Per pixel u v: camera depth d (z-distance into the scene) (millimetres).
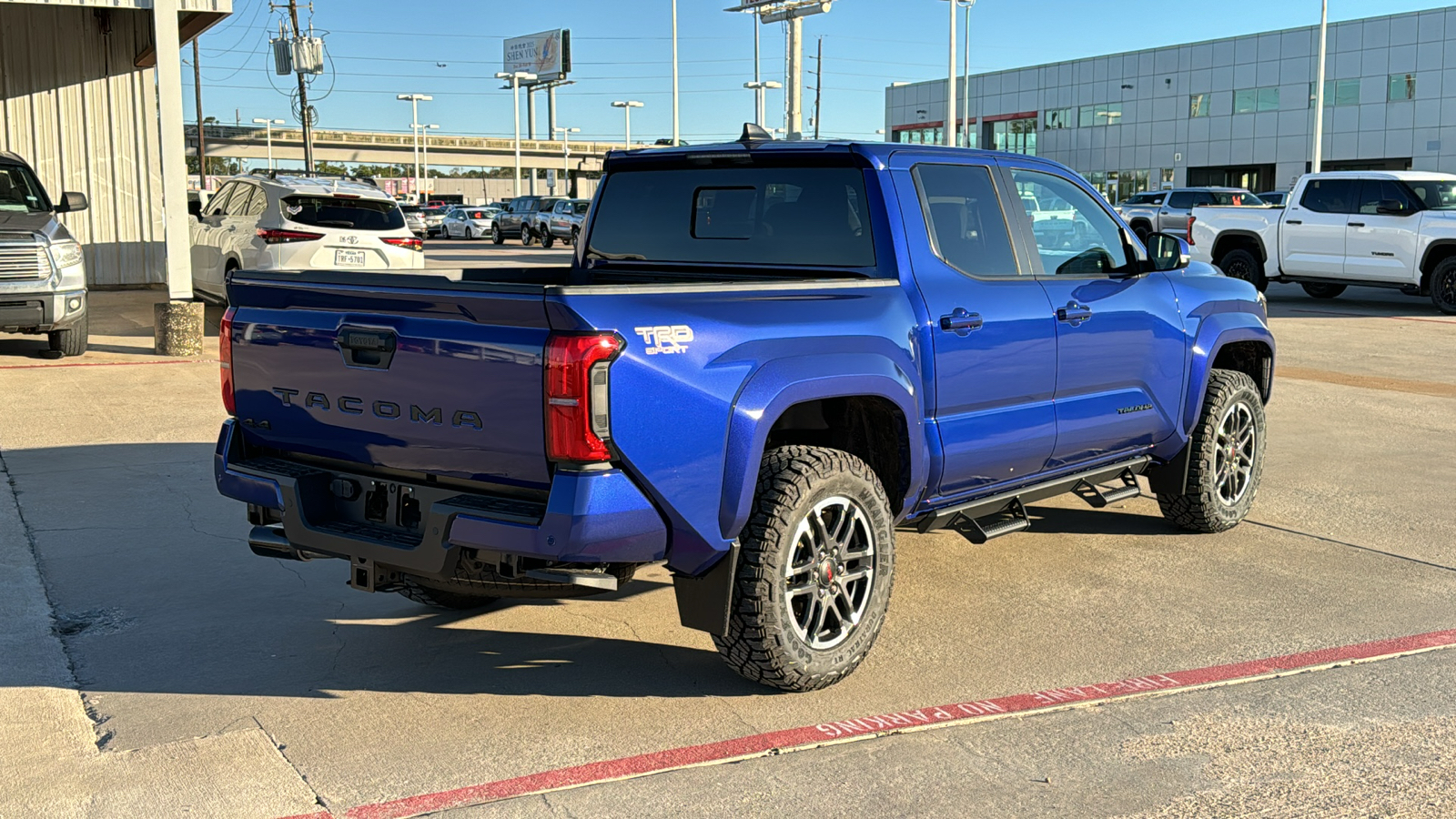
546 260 31781
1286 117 55844
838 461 4184
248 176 15234
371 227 14461
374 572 3994
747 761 3705
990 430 4941
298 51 52750
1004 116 70375
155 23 12523
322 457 4246
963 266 4918
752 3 44812
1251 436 6508
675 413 3689
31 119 19281
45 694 4160
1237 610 5180
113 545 5906
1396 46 51438
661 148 5223
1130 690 4277
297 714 4039
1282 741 3859
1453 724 3990
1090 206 5730
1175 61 60312
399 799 3439
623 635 4863
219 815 3338
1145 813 3400
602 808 3398
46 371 11242
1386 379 11969
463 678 4387
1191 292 6188
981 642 4766
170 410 9422
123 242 20234
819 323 4191
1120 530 6543
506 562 3738
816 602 4184
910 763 3688
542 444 3549
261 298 4270
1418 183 18359
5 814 3326
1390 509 6977
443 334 3729
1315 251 19297
